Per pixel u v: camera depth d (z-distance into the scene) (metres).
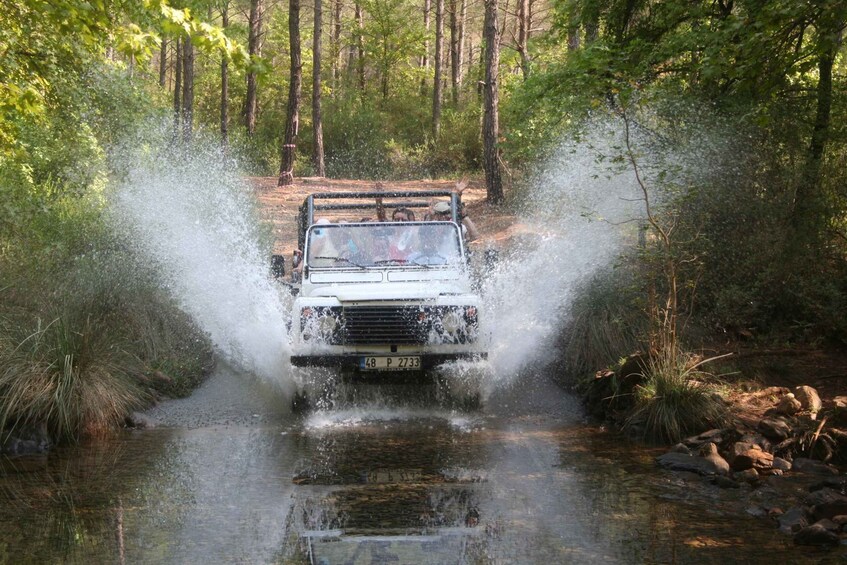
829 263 9.52
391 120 40.53
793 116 9.87
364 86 47.56
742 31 8.20
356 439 6.84
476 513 5.06
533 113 15.25
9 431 6.66
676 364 7.29
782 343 8.87
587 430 7.18
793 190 9.58
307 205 9.11
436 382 7.91
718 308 9.12
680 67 10.62
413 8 48.03
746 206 9.49
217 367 9.08
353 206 9.41
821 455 6.25
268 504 5.23
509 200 20.14
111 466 6.09
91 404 7.08
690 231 9.43
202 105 45.03
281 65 45.06
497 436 6.95
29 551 4.45
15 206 10.54
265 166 33.34
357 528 4.81
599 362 8.48
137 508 5.16
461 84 46.31
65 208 12.18
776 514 5.04
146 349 8.73
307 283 8.39
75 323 7.62
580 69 10.76
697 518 5.00
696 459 6.05
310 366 7.50
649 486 5.62
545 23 36.19
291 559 4.34
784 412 6.83
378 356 7.52
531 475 5.86
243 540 4.61
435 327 7.61
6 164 11.53
